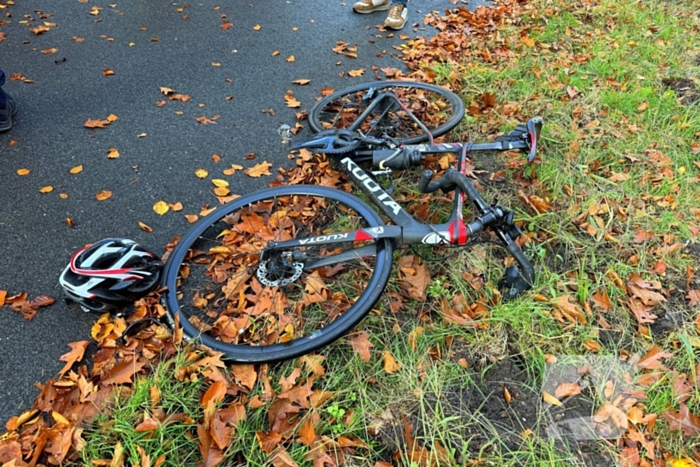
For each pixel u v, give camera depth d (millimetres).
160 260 2430
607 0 5473
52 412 1931
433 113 3713
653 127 3578
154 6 5137
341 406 2043
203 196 3078
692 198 2988
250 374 2064
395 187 3080
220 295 2502
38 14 4832
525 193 3074
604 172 3248
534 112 3750
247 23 4949
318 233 2807
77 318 2371
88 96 3830
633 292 2459
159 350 2172
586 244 2740
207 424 1881
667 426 1958
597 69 4242
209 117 3709
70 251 2695
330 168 3211
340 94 3572
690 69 4258
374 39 4797
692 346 2229
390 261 2242
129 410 1955
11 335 2297
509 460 1877
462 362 2176
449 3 5520
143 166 3254
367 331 2291
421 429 1974
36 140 3396
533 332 2291
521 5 5465
